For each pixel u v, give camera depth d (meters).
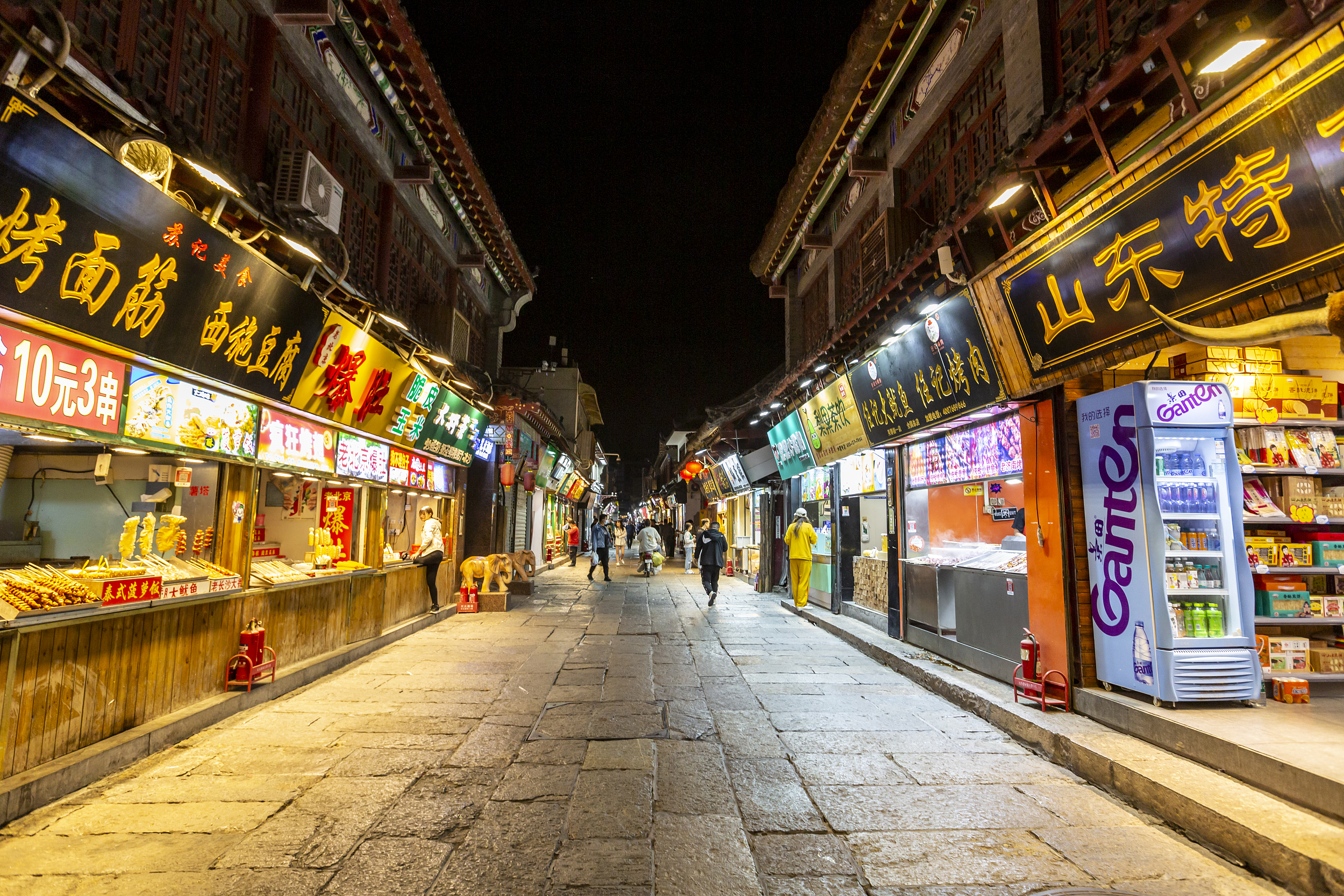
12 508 4.86
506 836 2.99
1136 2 4.21
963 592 6.08
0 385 3.19
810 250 11.91
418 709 4.98
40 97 2.81
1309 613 4.68
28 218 2.93
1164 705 4.05
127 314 3.71
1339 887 2.43
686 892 2.55
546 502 18.98
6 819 2.98
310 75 6.05
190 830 2.99
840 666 6.71
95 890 2.49
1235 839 2.85
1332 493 4.78
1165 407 4.19
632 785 3.59
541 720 4.76
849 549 9.94
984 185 4.47
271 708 4.97
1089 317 4.18
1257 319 3.17
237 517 5.17
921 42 7.04
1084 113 3.66
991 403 5.42
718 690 5.66
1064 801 3.47
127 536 4.39
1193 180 3.21
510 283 13.92
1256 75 2.74
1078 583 4.62
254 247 4.59
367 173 7.73
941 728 4.68
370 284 7.70
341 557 7.27
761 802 3.41
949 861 2.83
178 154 3.47
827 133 8.81
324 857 2.78
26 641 3.24
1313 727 3.66
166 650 4.27
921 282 5.99
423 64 6.77
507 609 10.62
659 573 18.53
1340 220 2.66
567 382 22.70
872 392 7.57
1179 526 4.45
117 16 3.94
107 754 3.60
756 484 14.75
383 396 7.27
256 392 5.21
